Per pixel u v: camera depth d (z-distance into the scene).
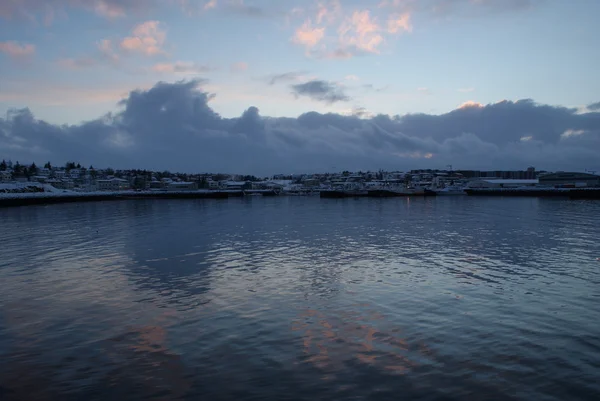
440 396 10.66
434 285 21.86
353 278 23.67
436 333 14.93
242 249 34.59
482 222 58.38
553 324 15.80
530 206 101.25
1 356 13.38
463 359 12.78
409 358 12.88
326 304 18.61
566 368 12.14
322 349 13.61
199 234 46.09
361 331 15.20
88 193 180.00
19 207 112.38
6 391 11.17
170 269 26.56
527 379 11.53
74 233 48.03
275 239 41.25
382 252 32.56
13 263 29.33
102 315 17.34
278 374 11.91
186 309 18.05
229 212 89.50
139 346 14.03
